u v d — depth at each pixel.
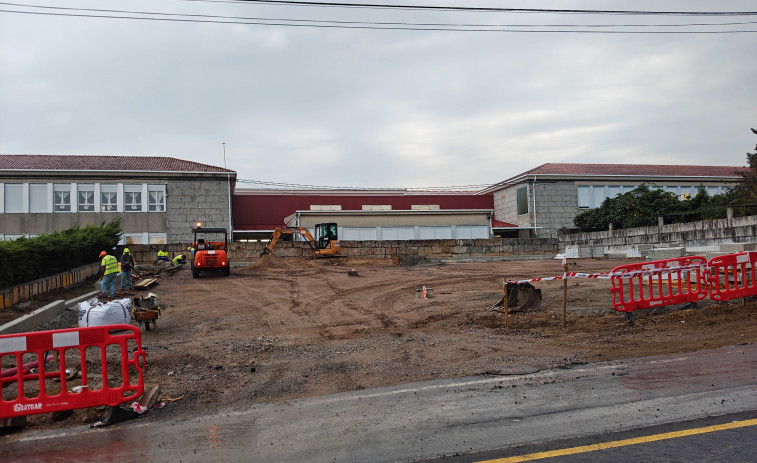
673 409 5.73
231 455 5.01
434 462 4.60
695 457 4.42
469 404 6.41
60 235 21.64
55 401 6.32
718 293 12.36
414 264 34.09
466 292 18.77
